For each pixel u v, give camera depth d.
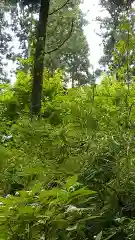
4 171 1.70
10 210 1.09
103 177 1.45
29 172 1.47
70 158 1.54
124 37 4.06
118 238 1.19
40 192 1.15
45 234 1.11
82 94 3.78
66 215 1.14
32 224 1.10
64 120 2.32
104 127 1.97
